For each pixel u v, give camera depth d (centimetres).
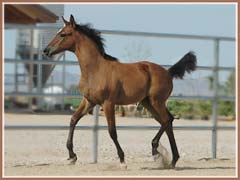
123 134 2072
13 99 2958
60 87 1702
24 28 1144
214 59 1352
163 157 1192
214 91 1368
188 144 1742
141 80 1163
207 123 2684
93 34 1138
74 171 1097
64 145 1605
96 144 1250
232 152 1560
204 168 1202
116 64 1151
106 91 1116
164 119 1202
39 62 1184
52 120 2416
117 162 1257
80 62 1130
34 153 1413
